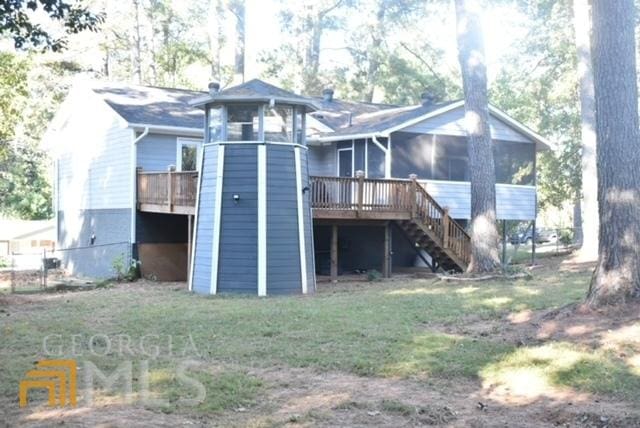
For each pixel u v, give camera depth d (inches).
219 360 315.6
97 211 890.7
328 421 231.1
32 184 1600.6
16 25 423.5
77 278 848.3
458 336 360.2
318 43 1446.9
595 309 357.7
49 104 1277.1
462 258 753.6
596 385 265.1
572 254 988.6
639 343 306.0
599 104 377.7
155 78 1518.2
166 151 817.5
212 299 552.1
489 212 679.1
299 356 321.4
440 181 827.4
